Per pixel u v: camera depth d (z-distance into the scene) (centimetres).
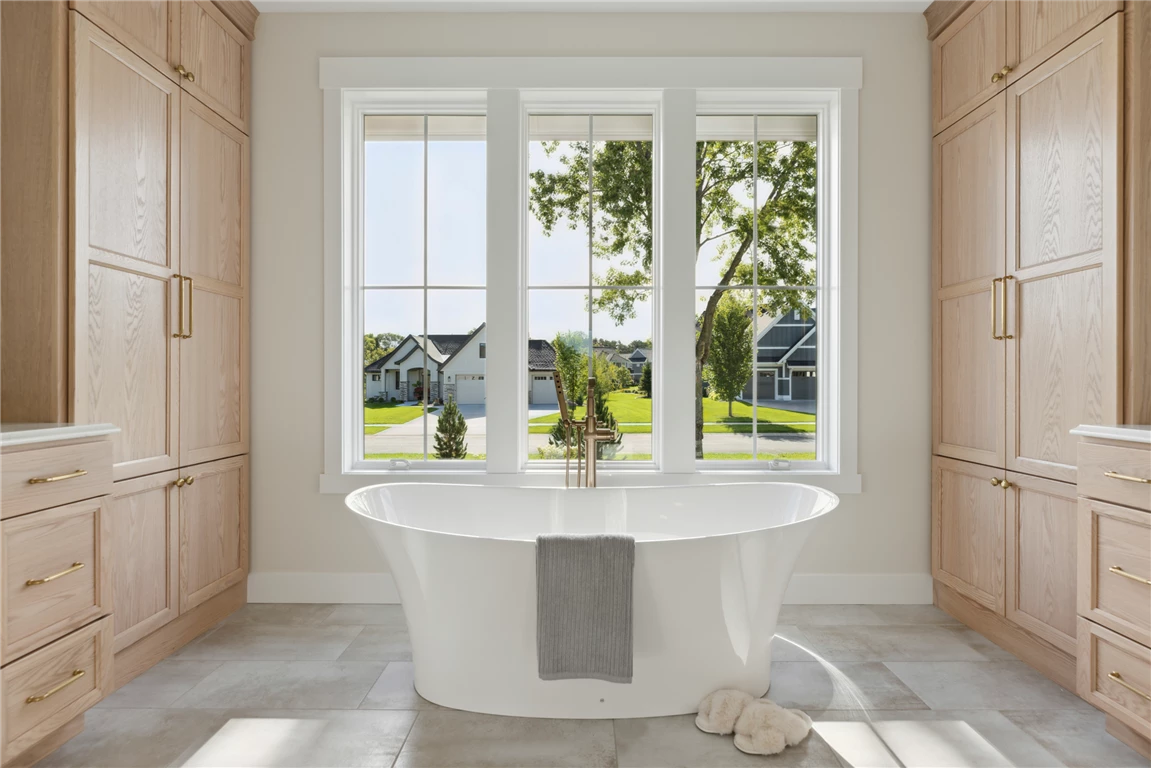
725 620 197
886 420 299
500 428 296
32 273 188
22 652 155
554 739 183
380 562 298
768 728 178
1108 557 175
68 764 171
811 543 299
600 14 296
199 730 188
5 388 189
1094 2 201
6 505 151
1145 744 173
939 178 289
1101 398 199
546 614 184
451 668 200
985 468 255
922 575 299
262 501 298
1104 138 198
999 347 247
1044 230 224
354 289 307
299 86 297
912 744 181
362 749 178
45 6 188
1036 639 229
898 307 298
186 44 247
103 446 181
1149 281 190
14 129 189
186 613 252
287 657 238
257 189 297
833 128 304
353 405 307
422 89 297
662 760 173
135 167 219
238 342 286
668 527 262
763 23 297
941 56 287
